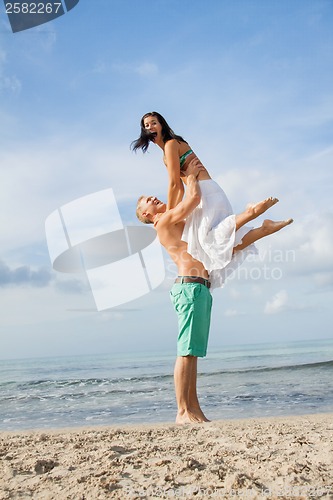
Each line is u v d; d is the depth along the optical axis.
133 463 2.45
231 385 10.71
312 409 7.04
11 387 12.94
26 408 8.67
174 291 4.82
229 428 3.68
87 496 2.01
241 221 4.47
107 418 7.07
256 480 2.13
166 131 4.95
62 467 2.42
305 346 34.12
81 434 3.49
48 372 18.42
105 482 2.14
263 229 4.66
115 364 22.05
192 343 4.68
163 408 7.86
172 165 4.83
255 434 3.26
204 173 4.86
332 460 2.40
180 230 5.00
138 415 7.23
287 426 3.75
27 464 2.45
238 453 2.62
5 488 2.14
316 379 11.10
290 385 10.16
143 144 5.04
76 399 9.74
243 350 30.72
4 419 7.41
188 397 4.70
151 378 13.88
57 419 7.20
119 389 11.28
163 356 29.72
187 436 3.28
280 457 2.49
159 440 3.13
